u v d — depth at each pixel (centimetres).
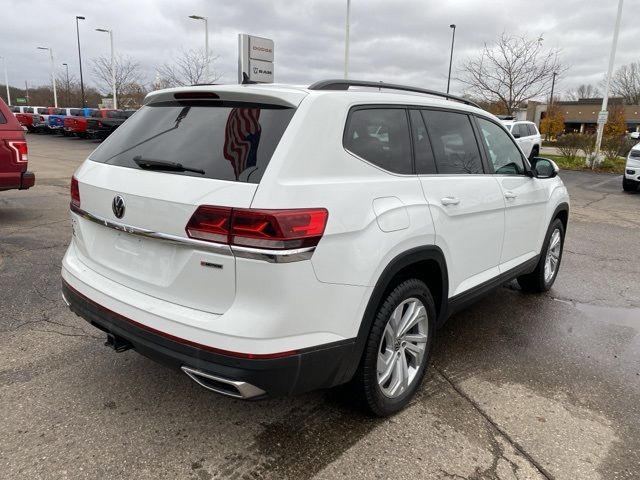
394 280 291
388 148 291
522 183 427
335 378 257
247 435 278
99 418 287
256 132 245
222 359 226
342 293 245
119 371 338
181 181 242
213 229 225
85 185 291
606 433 294
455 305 346
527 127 1958
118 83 4319
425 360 325
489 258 384
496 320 458
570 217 1012
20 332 388
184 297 244
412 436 283
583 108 7075
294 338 232
